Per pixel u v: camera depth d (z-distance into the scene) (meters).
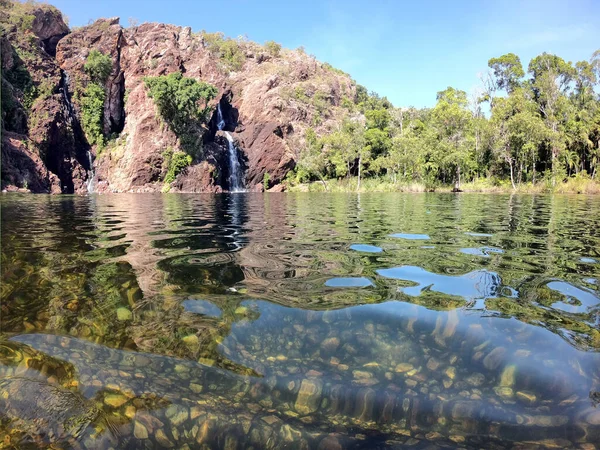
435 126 41.75
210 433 1.40
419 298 2.59
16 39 34.84
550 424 1.40
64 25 41.03
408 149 38.38
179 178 37.12
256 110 47.22
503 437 1.36
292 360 1.82
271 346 1.94
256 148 43.81
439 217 8.71
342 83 64.62
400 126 48.81
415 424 1.43
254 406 1.53
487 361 1.79
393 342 1.97
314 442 1.36
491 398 1.54
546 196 22.64
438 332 2.07
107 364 1.78
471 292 2.73
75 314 2.32
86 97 38.62
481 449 1.31
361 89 70.62
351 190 38.75
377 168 41.75
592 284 2.96
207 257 3.94
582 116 36.06
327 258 3.92
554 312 2.35
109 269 3.38
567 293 2.72
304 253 4.20
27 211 9.97
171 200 18.41
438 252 4.27
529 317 2.26
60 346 1.93
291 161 43.16
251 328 2.12
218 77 45.44
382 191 36.03
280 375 1.70
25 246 4.53
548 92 39.38
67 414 1.48
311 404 1.54
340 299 2.57
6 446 1.34
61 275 3.16
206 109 38.72
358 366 1.77
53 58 38.62
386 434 1.39
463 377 1.68
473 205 13.56
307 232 6.00
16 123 30.94
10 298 2.58
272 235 5.63
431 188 35.75
